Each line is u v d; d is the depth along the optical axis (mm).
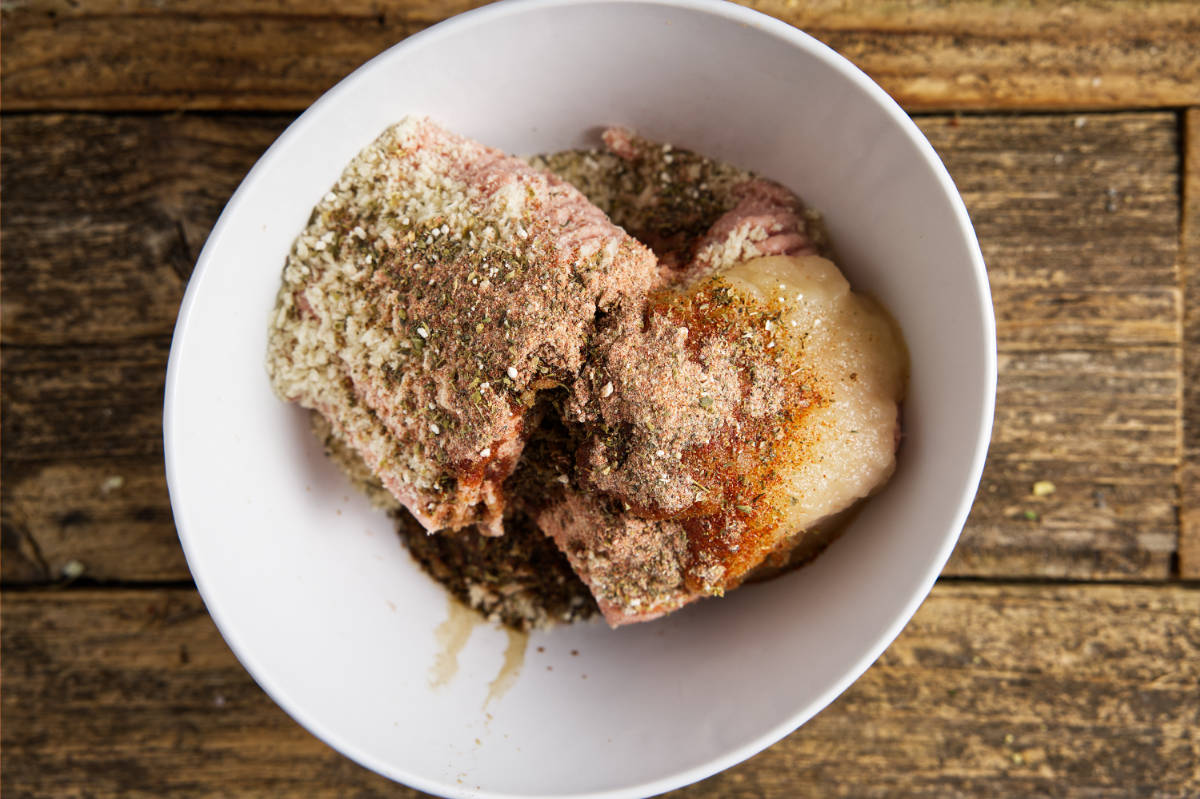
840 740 370
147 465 368
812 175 324
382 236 310
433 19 354
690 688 328
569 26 298
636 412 297
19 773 372
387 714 320
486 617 345
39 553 370
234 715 373
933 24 354
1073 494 361
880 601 304
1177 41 353
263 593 311
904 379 321
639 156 334
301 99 356
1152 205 356
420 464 309
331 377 317
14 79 357
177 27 355
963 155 357
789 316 308
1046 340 359
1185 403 358
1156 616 363
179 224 359
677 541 310
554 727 330
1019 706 366
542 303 299
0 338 364
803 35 291
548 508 324
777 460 302
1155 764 364
